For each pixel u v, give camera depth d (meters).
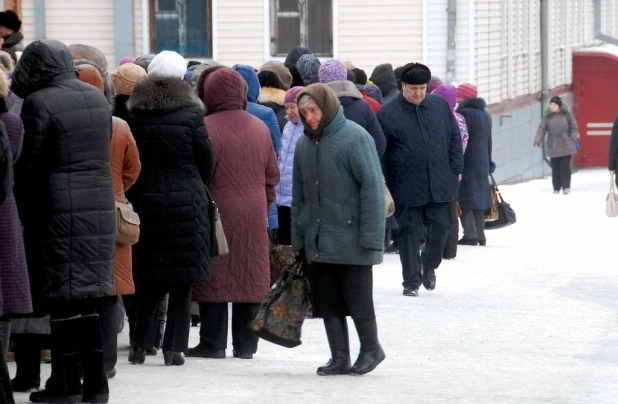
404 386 16.97
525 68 70.31
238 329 19.34
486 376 18.00
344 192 17.20
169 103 17.66
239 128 19.03
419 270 26.06
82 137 14.84
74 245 14.74
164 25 53.34
